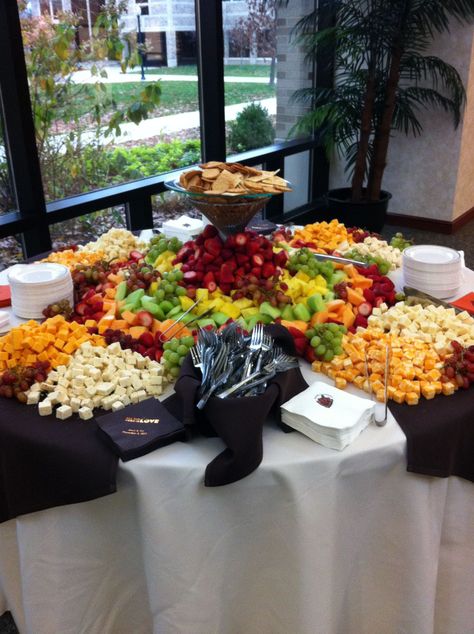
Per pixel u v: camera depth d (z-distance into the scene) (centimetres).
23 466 125
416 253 188
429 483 128
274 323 144
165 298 157
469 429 129
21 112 292
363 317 161
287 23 444
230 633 132
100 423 123
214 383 122
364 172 444
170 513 118
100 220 365
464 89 441
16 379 136
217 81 389
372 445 120
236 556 124
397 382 132
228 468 112
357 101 431
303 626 127
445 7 396
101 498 123
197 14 378
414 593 135
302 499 118
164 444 120
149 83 364
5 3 273
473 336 149
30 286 169
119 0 332
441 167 478
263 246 164
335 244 218
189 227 232
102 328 155
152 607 126
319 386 132
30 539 130
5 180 309
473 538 140
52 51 309
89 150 345
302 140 492
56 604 133
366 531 130
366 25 400
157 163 388
